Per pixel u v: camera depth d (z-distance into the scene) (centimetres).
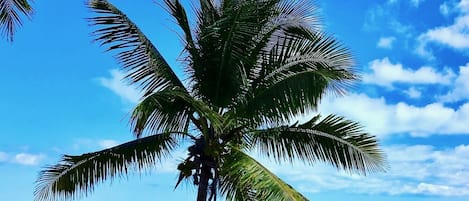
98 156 1401
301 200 1050
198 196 1349
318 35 1395
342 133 1358
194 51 1376
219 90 1376
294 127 1359
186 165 1360
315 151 1375
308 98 1182
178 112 1340
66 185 1421
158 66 1343
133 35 1312
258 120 1303
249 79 1379
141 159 1392
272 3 1327
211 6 1401
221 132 1342
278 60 1365
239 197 1380
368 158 1369
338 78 1207
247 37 1330
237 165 1188
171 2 1380
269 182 1089
